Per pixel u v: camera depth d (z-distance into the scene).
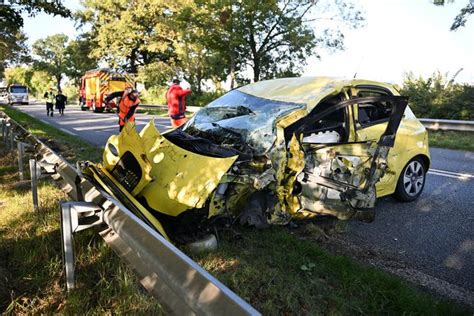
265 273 3.43
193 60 35.22
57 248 3.70
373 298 3.14
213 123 4.84
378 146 4.50
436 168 8.63
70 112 28.44
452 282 3.63
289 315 2.91
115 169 4.06
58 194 5.30
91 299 2.93
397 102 4.43
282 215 4.13
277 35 27.81
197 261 3.58
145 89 42.94
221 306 1.61
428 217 5.34
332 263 3.63
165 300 2.02
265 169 3.92
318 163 4.29
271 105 4.68
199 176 3.66
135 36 43.59
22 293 3.00
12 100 44.81
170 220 3.84
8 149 8.77
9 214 4.57
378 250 4.26
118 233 2.57
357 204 4.47
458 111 17.36
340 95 4.84
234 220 4.12
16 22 15.70
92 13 46.44
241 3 25.39
